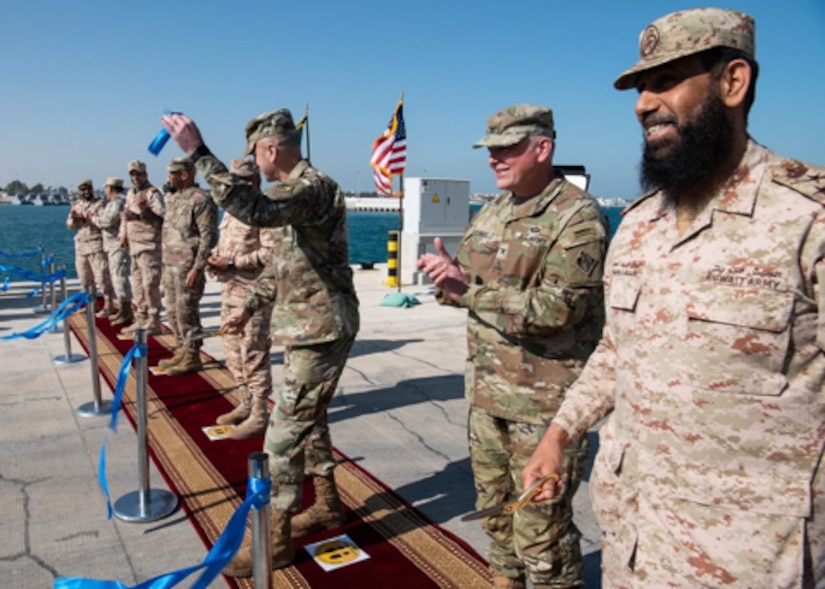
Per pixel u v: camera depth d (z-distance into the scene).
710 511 1.51
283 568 3.20
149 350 7.60
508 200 2.71
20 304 11.00
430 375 6.73
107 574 3.19
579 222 2.40
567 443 1.86
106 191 8.90
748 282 1.44
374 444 4.85
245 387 5.19
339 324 3.16
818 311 1.40
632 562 1.69
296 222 2.98
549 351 2.51
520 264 2.51
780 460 1.45
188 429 5.12
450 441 4.91
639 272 1.67
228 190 2.67
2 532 3.56
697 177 1.50
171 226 6.49
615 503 1.77
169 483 4.15
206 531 3.57
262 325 4.86
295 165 3.25
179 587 3.02
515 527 2.55
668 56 1.50
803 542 1.44
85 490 4.07
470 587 3.04
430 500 3.95
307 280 3.16
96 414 5.40
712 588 1.51
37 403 5.73
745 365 1.45
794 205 1.43
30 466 4.42
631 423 1.69
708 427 1.50
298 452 3.19
